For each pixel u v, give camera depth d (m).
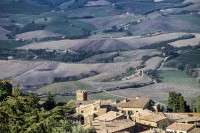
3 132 121.88
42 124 119.50
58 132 121.62
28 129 118.25
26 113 126.50
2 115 125.00
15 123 123.75
